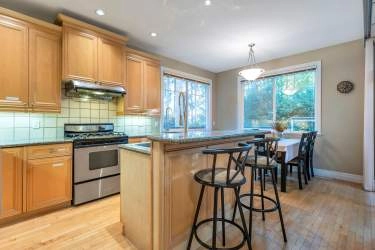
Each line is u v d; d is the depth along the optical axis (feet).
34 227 6.67
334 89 12.03
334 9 8.21
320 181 11.48
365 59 10.36
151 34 10.53
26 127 8.61
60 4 7.88
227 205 6.88
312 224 6.78
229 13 8.48
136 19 9.05
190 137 4.74
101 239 6.03
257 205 8.31
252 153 8.08
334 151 12.09
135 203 5.68
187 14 8.61
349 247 5.56
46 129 9.11
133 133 12.51
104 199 9.12
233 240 5.93
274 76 14.76
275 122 12.89
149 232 5.04
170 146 4.96
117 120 11.74
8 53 7.29
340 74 11.83
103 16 8.79
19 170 7.00
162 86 14.02
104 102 11.16
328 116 12.26
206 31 10.19
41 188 7.47
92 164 8.77
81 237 6.12
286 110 14.21
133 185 5.76
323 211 7.74
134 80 11.37
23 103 7.63
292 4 7.86
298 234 6.19
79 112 10.19
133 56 11.31
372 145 10.03
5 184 6.74
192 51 13.04
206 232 6.04
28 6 8.02
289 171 13.44
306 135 10.46
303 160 11.01
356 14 8.59
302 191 9.92
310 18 8.91
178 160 5.19
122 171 6.28
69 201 8.22
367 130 10.12
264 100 15.39
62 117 9.61
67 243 5.82
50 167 7.68
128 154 5.97
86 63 9.07
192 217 5.61
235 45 11.98
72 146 8.27
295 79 13.79
